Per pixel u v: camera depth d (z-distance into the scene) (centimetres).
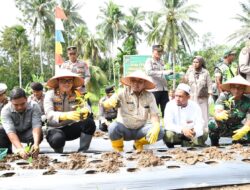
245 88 518
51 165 393
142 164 387
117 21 4588
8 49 4638
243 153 440
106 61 4497
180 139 514
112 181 338
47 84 484
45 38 4628
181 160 410
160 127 496
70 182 333
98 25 4691
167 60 4153
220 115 520
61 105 489
